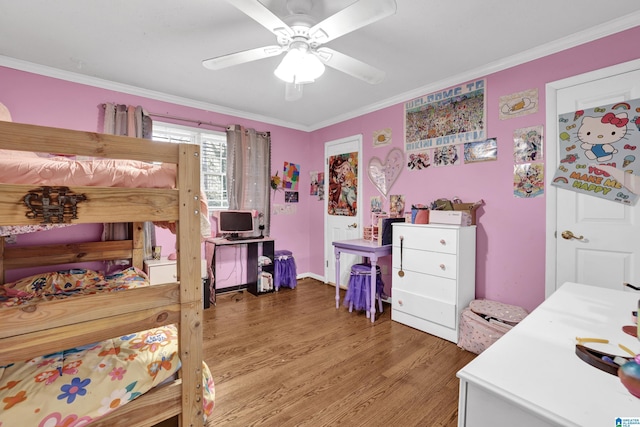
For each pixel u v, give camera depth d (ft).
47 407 3.00
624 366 2.06
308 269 14.74
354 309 10.27
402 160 10.46
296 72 5.86
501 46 7.18
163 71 8.49
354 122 12.29
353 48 7.24
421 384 5.91
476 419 2.17
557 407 1.86
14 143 2.90
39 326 3.01
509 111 7.84
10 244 7.59
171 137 10.83
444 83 9.11
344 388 5.78
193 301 3.87
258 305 10.68
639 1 5.52
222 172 12.09
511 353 2.52
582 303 3.73
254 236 12.34
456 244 7.65
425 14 5.93
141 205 3.51
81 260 8.13
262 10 4.44
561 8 5.75
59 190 3.08
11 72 7.77
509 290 7.88
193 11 5.86
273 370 6.40
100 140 3.33
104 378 3.36
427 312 8.29
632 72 6.11
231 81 9.18
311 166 14.62
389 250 9.55
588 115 6.66
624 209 6.30
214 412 5.08
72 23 6.25
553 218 7.17
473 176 8.59
